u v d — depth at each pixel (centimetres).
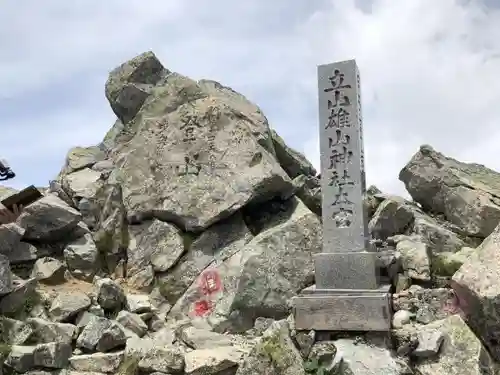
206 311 343
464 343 258
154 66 486
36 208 366
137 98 469
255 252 347
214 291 348
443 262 321
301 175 432
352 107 309
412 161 435
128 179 408
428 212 434
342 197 303
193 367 267
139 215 395
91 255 376
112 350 295
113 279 382
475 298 265
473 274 267
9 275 310
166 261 372
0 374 273
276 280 343
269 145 420
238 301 330
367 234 309
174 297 363
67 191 431
